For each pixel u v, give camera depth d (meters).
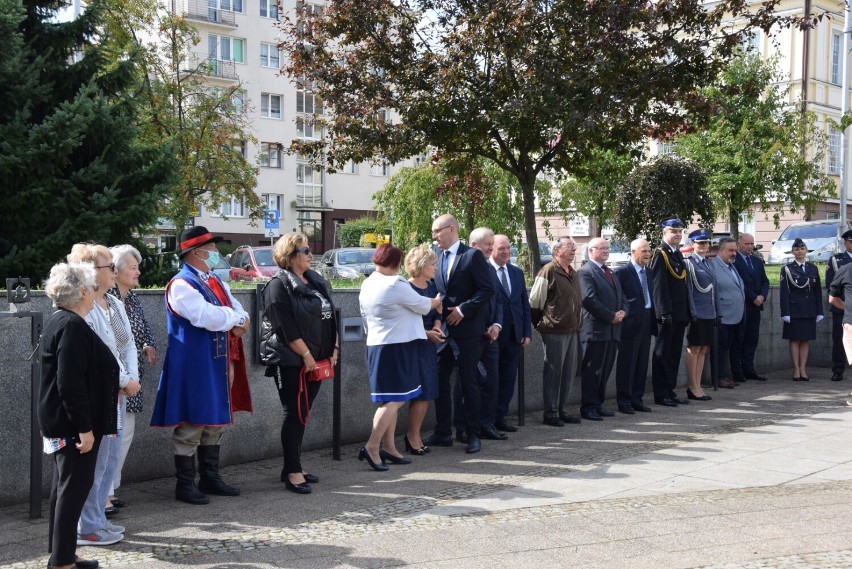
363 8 14.31
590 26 13.42
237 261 28.50
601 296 10.21
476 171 18.75
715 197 24.59
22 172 12.37
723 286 12.89
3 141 12.38
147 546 5.66
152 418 6.73
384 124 14.95
